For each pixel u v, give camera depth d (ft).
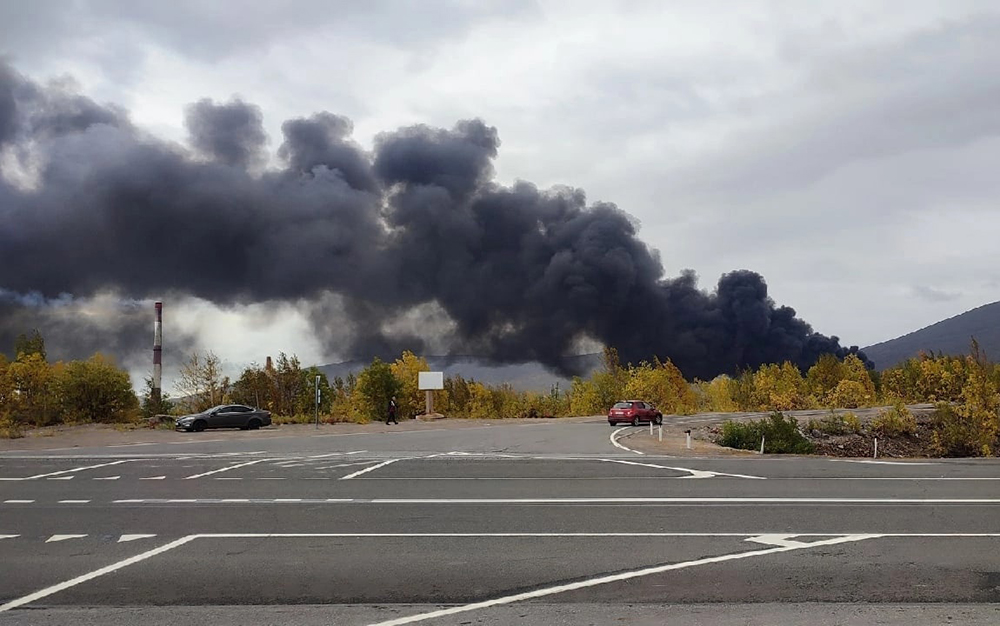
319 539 34.65
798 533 35.53
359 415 189.26
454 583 26.99
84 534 36.01
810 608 23.73
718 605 24.09
